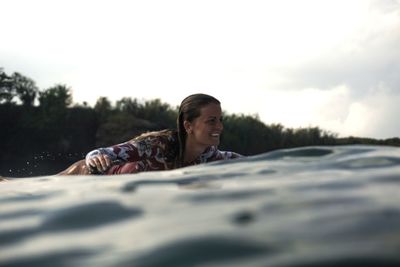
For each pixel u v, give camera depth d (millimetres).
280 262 1254
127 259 1399
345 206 1686
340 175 2383
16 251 1563
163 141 4480
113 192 2379
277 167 2844
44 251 1540
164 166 4480
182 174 2887
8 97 41438
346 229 1435
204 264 1301
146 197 2152
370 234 1375
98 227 1752
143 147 4453
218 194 2092
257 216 1658
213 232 1529
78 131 41406
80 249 1528
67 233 1717
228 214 1731
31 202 2324
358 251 1262
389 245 1285
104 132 41094
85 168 4547
